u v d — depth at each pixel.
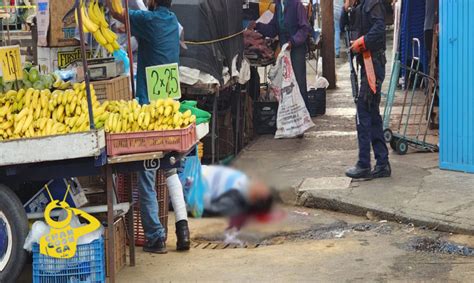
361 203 11.35
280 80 16.45
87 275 8.19
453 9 12.52
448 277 8.66
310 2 19.48
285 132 16.48
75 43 10.44
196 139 8.75
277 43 17.30
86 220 8.69
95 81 8.98
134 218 10.20
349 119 18.44
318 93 18.94
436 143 14.66
